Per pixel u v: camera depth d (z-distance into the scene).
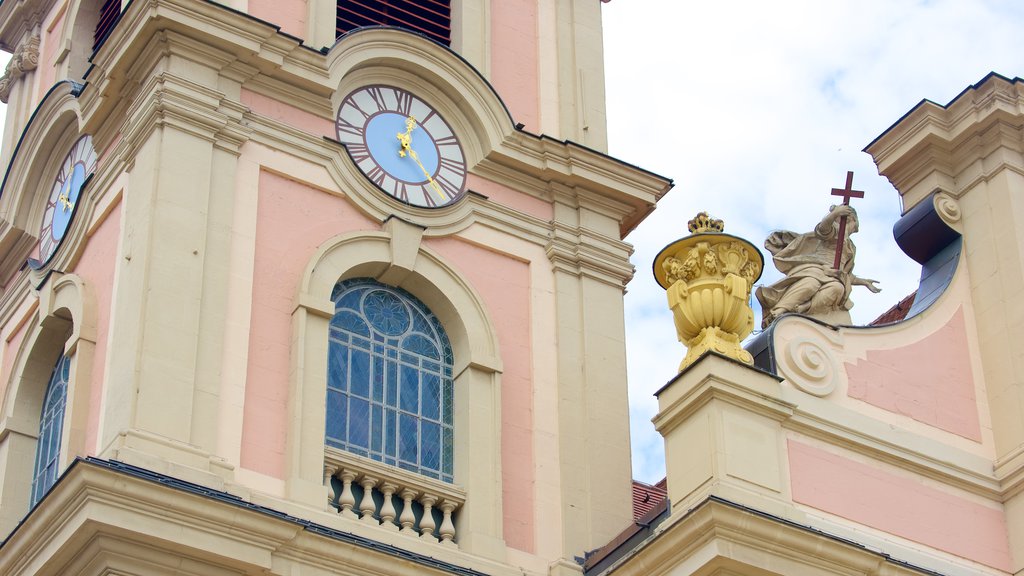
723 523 20.92
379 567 22.20
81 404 23.95
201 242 23.91
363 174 25.52
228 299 23.83
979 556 23.45
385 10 27.72
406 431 24.55
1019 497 23.91
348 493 23.52
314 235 24.89
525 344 25.73
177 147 24.34
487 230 26.27
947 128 26.78
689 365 22.41
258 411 23.34
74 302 25.09
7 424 25.80
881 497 23.03
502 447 24.80
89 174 26.30
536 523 24.48
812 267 25.16
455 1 28.22
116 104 25.58
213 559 21.19
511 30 28.30
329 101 25.83
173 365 22.94
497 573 23.67
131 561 20.83
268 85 25.50
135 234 23.97
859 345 24.20
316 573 21.84
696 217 23.38
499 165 26.75
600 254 26.81
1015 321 25.23
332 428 24.02
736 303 22.73
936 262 26.45
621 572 21.80
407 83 26.66
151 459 22.11
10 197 27.84
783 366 23.20
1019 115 26.44
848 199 25.58
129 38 25.05
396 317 25.22
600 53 28.94
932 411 24.33
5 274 27.98
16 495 25.45
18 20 30.91
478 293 25.64
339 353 24.53
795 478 22.41
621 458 25.45
